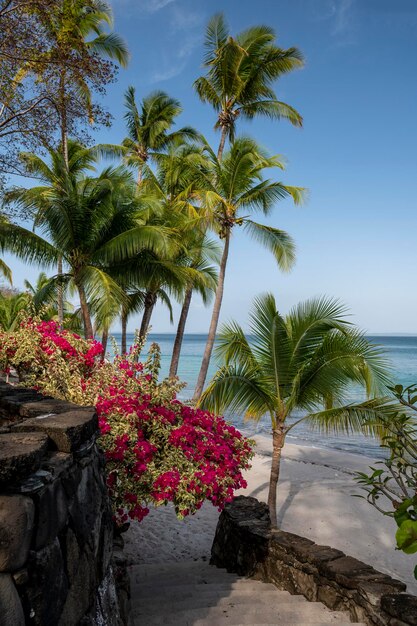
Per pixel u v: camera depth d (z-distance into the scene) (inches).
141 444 176.7
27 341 238.8
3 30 398.9
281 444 313.0
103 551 102.3
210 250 735.1
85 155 768.9
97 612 92.6
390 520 412.8
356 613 163.2
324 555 190.9
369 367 277.3
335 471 578.9
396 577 309.7
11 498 62.9
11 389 149.0
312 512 428.8
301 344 297.6
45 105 473.7
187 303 772.0
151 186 789.2
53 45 440.8
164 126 889.5
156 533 340.8
